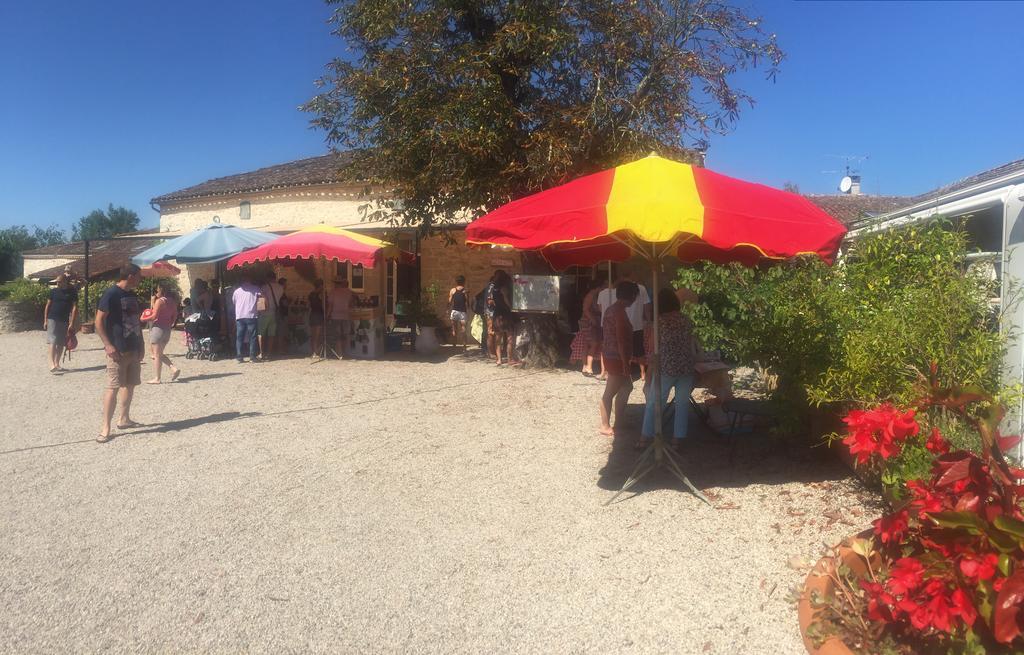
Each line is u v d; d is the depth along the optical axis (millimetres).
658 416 5496
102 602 3809
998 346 4715
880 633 2988
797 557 3789
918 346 4648
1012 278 5004
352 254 11922
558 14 10766
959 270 5316
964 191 5988
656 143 11070
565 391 9695
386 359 13203
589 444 6840
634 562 4188
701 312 6109
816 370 5414
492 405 8789
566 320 13734
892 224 6348
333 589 3934
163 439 7141
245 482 5777
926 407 3592
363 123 12094
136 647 3387
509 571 4117
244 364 12547
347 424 7781
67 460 6410
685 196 4320
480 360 13016
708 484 5527
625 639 3389
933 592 2672
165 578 4082
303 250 11984
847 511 4777
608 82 10969
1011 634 2482
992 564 2619
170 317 10570
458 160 11289
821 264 5824
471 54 10945
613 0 10867
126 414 7578
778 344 5668
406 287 17625
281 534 4703
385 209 17219
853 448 3291
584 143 10984
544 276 11914
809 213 4895
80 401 9164
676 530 4633
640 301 9203
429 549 4441
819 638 3127
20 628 3555
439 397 9344
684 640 3359
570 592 3852
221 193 19922
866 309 5426
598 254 6770
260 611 3703
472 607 3719
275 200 19344
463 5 11570
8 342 16891
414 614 3658
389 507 5188
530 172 11258
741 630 3418
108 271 23078
